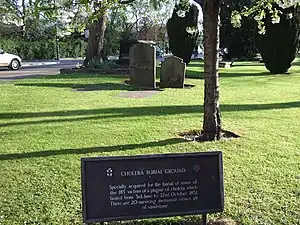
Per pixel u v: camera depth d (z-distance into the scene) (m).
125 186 3.00
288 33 18.11
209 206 3.09
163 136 6.41
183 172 3.06
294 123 7.49
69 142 6.07
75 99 10.49
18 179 4.51
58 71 21.81
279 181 4.43
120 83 14.19
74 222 3.47
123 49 22.66
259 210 3.68
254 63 27.12
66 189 4.20
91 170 2.97
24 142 6.09
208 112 6.19
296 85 14.05
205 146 5.82
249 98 10.84
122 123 7.41
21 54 38.00
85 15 5.96
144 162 3.02
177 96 11.17
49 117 8.05
